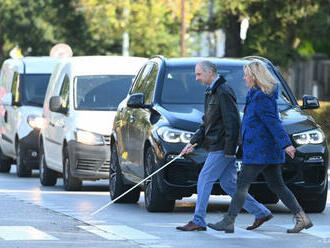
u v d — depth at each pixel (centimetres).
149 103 2903
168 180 2681
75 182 3562
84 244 2109
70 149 3534
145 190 2794
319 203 2769
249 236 2261
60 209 2850
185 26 8150
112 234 2275
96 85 3756
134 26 8694
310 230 2388
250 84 2283
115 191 3097
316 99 2959
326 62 8969
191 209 2869
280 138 2256
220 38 9831
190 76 2936
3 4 9562
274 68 3030
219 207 2991
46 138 3897
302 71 9162
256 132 2270
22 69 4631
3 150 4800
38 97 4528
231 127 2289
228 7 7212
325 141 2764
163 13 8688
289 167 2703
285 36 7644
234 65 2995
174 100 2858
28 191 3547
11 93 4569
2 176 4525
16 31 9538
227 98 2297
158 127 2723
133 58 3925
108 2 8531
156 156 2694
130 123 2972
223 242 2158
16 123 4488
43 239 2183
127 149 2986
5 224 2462
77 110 3641
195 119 2725
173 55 8975
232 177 2352
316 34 7638
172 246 2088
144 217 2642
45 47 9462
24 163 4391
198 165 2661
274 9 7419
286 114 2805
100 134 3519
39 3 9338
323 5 7531
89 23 8938
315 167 2730
